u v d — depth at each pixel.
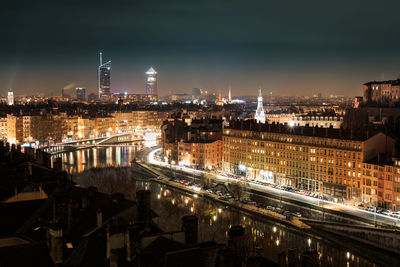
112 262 69.62
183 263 64.12
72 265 69.75
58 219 84.25
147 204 94.38
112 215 88.19
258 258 79.25
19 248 65.50
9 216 82.88
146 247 71.75
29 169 134.75
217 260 66.56
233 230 82.56
